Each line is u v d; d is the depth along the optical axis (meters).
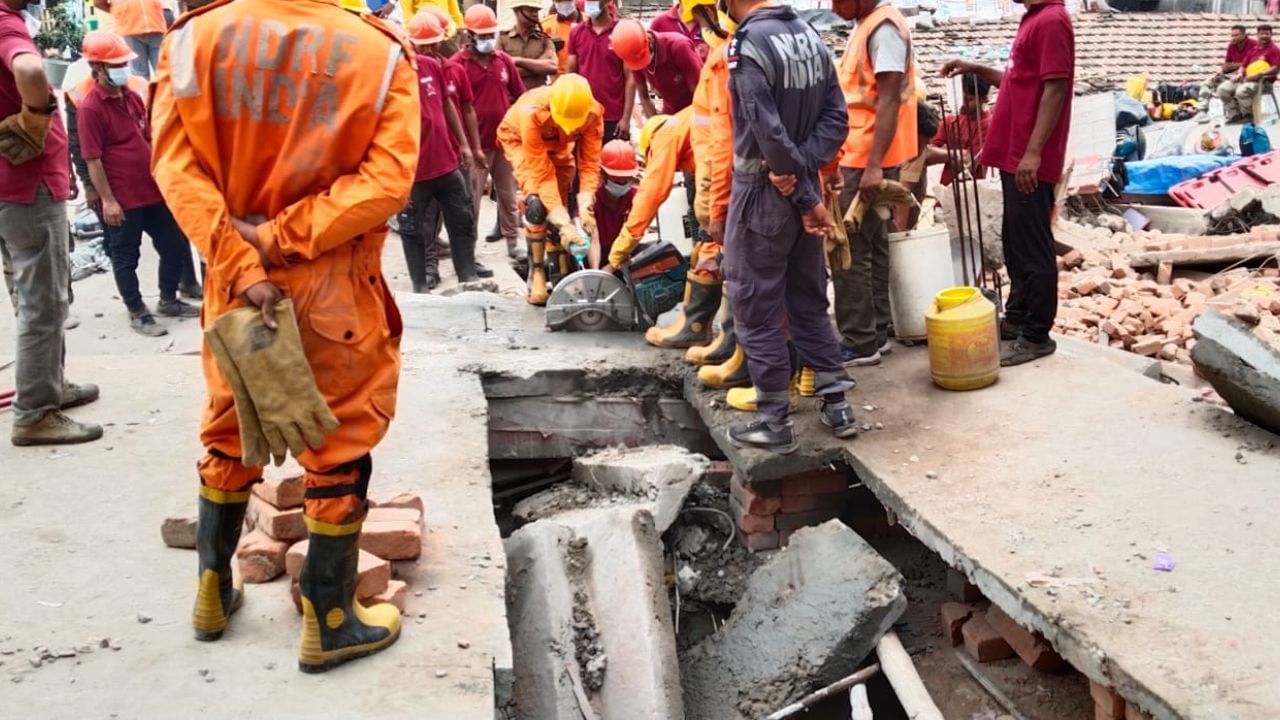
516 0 11.12
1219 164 14.25
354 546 3.24
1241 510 4.08
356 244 3.05
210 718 3.09
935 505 4.32
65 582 3.87
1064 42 5.33
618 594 4.52
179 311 8.56
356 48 2.92
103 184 7.80
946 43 22.94
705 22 5.53
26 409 5.01
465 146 9.29
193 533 4.12
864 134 5.57
